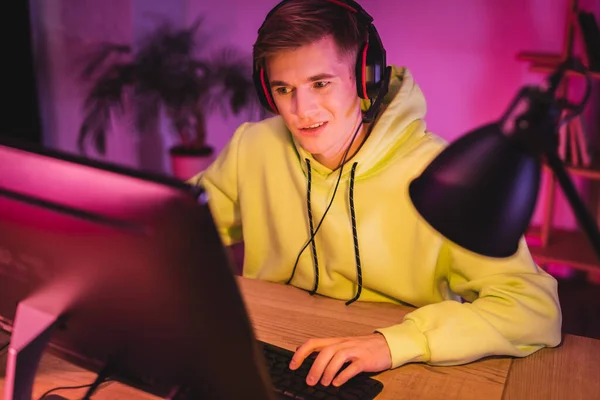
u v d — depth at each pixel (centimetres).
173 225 61
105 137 378
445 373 110
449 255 131
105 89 352
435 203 71
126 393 103
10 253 76
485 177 69
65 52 377
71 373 108
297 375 105
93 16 368
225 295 64
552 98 64
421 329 115
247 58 369
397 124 134
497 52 313
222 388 76
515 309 117
